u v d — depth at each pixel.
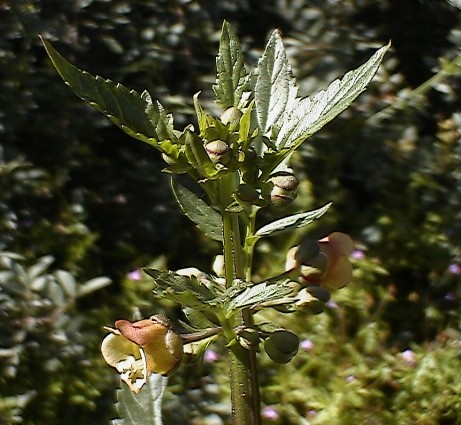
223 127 0.32
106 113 0.32
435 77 0.98
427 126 1.01
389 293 0.85
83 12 1.00
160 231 0.91
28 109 0.94
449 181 0.94
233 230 0.34
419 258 0.89
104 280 0.78
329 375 0.77
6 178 0.88
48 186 0.89
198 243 0.91
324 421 0.73
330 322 0.80
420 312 0.86
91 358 0.77
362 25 1.04
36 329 0.76
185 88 0.99
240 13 1.03
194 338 0.33
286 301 0.34
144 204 0.93
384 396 0.75
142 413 0.38
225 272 0.34
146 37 1.00
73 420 0.75
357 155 0.94
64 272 0.78
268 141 0.33
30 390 0.75
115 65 1.00
